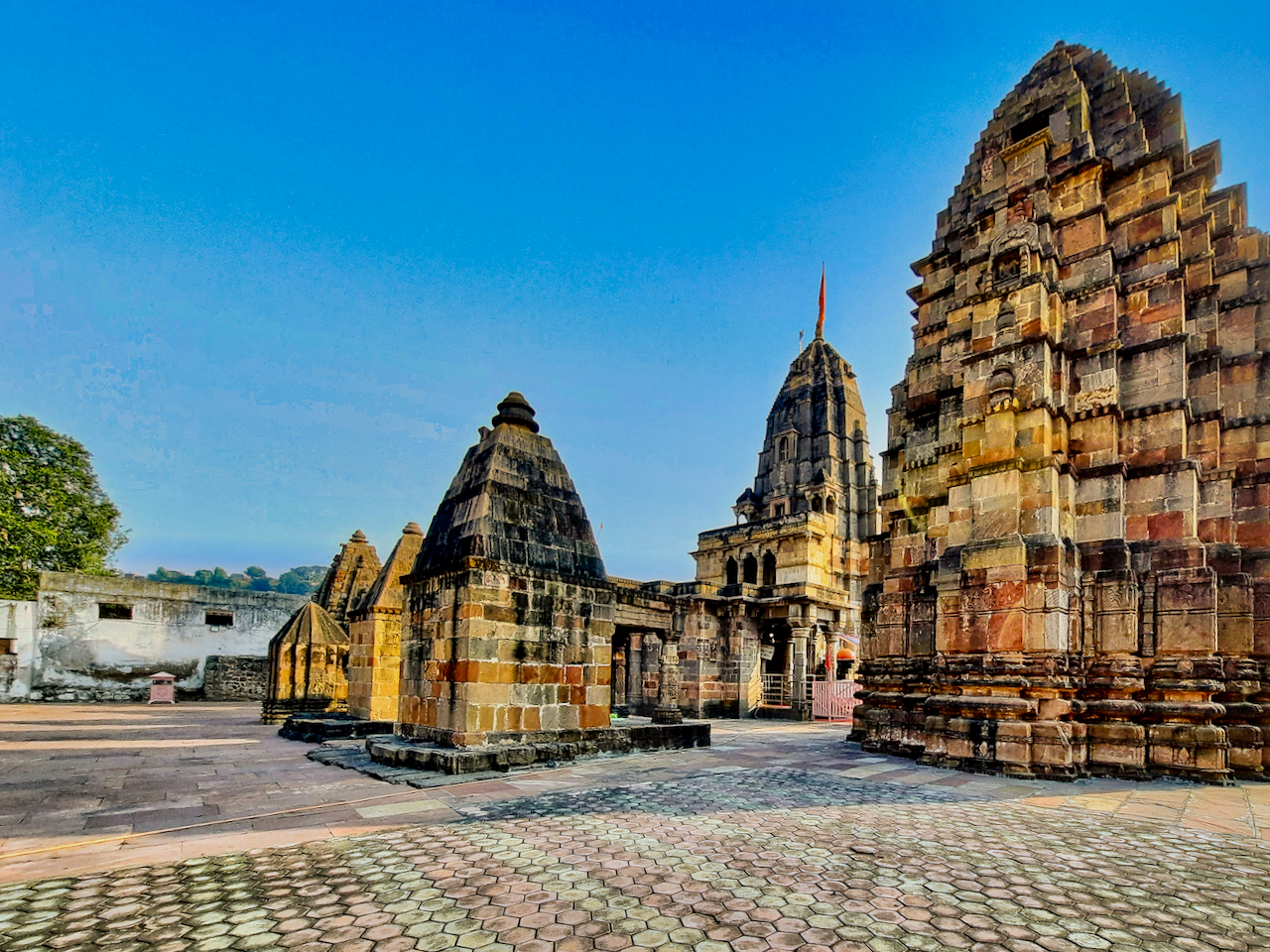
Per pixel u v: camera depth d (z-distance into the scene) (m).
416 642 14.85
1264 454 16.39
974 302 16.19
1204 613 13.60
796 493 60.50
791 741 19.94
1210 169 17.98
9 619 33.50
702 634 36.97
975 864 6.99
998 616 13.79
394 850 7.27
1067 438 15.53
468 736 12.75
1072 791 11.49
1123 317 16.09
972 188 19.70
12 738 17.94
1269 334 17.17
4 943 4.89
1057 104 17.80
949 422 17.67
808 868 6.73
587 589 15.30
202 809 9.29
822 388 63.22
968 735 13.58
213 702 37.47
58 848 7.34
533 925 5.25
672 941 4.96
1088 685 14.01
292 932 5.12
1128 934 5.25
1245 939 5.20
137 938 5.00
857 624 57.00
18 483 40.47
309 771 12.80
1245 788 12.21
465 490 15.48
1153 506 14.66
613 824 8.45
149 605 37.22
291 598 42.34
